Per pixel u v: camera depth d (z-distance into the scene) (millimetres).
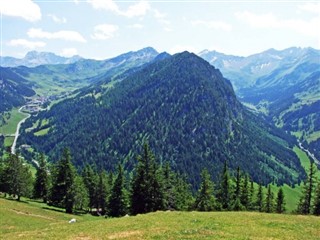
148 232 38688
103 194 123188
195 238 34938
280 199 114750
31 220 67125
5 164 126438
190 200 113938
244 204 105812
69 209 107688
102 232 40594
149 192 89375
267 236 36875
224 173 105750
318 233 40344
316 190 96875
